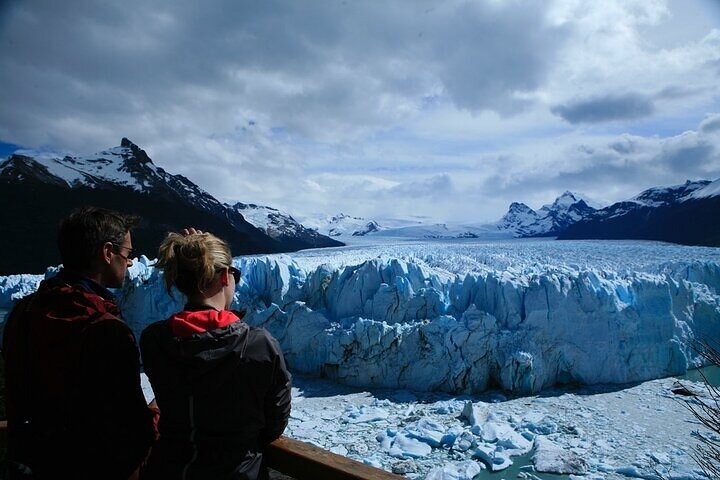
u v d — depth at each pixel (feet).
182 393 5.85
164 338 6.05
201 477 5.85
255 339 6.07
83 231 6.31
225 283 6.59
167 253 6.43
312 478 6.68
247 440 6.10
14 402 6.10
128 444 6.10
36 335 5.92
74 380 5.85
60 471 5.92
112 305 6.42
